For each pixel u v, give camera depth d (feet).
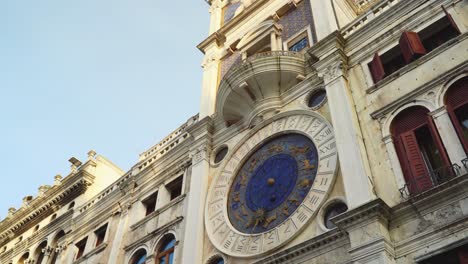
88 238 75.61
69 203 95.20
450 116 38.63
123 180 78.79
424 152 39.81
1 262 97.91
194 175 59.62
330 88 49.29
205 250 50.55
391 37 48.91
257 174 52.13
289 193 46.93
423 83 42.63
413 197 35.47
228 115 60.54
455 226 32.76
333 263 37.83
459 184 33.58
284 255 41.11
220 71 73.41
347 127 44.27
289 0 68.69
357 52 51.16
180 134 73.61
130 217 69.67
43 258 84.74
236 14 79.51
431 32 46.37
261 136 54.90
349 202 38.96
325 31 57.41
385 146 41.45
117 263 63.31
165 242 59.67
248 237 46.68
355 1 70.85
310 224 42.47
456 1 45.29
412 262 33.68
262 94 56.70
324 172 44.78
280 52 55.77
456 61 41.39
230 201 52.70
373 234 35.12
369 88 46.70
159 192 67.46
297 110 52.54
